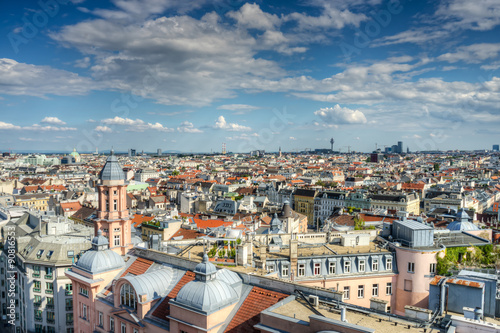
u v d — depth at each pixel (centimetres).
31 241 11125
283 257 7531
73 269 7138
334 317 4516
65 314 10125
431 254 7662
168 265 6706
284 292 5309
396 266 7950
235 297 5359
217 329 5034
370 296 7725
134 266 7075
